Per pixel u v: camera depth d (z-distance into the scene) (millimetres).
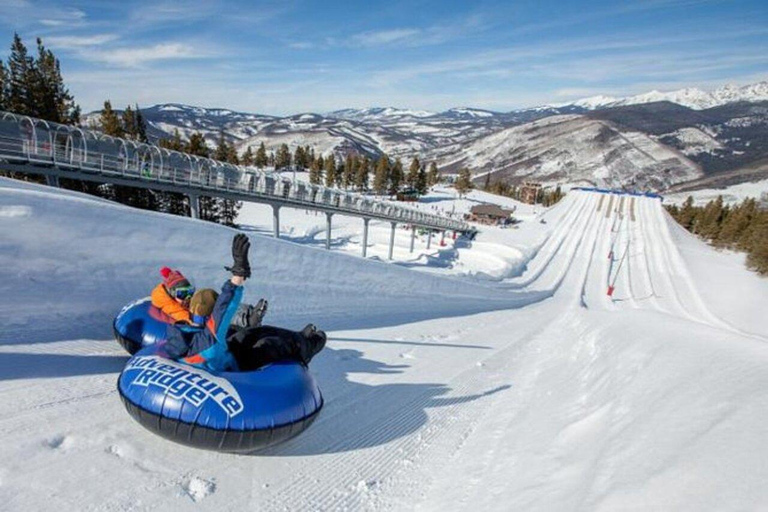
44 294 5742
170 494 3512
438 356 8789
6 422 3934
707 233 109062
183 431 3711
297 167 131250
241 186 32719
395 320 11531
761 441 2570
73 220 6031
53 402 4371
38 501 3168
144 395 3824
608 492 2670
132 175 25625
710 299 43781
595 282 47906
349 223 69625
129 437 4074
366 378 6797
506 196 149125
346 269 11930
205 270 7848
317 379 6410
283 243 9656
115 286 6469
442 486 4129
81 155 22969
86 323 6027
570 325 14344
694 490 2287
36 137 21312
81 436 3959
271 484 3898
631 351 6523
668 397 4047
